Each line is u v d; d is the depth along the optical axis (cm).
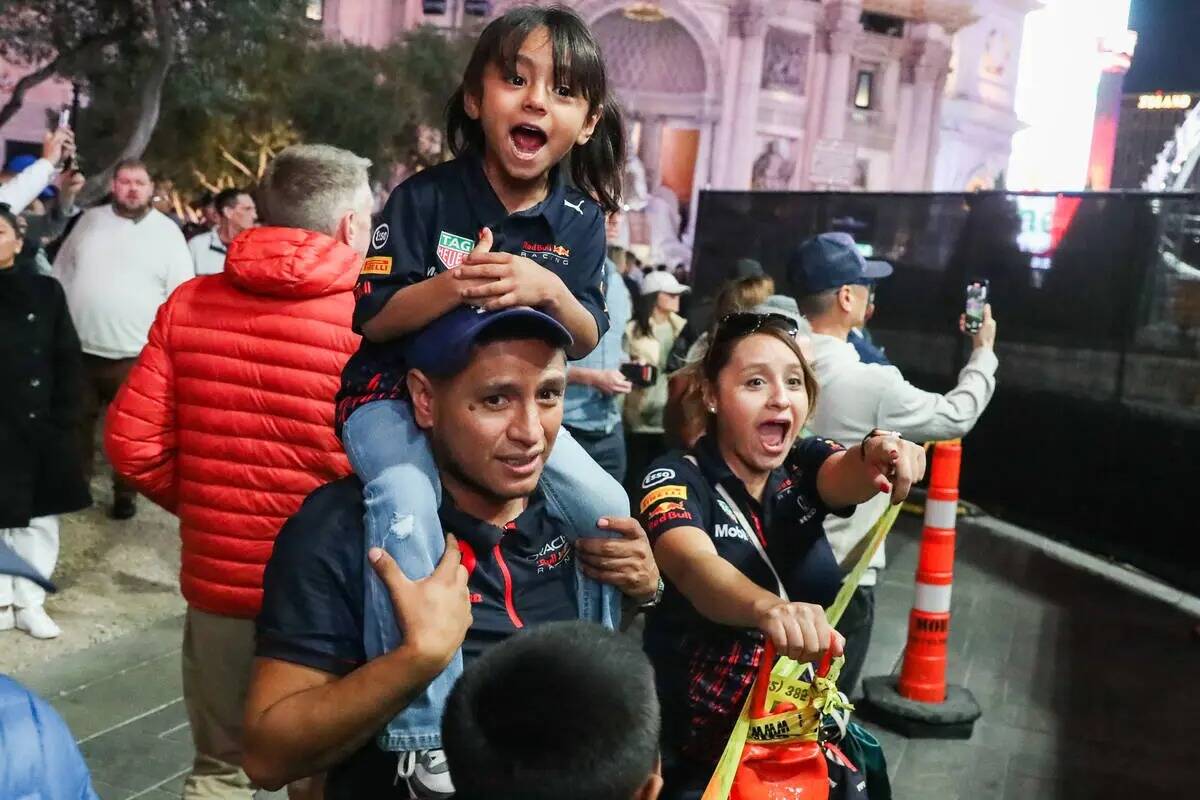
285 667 157
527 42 190
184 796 282
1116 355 753
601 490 179
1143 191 730
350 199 271
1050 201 800
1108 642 604
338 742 148
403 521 158
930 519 464
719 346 239
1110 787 425
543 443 161
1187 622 650
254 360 257
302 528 163
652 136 4694
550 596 177
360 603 160
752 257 1042
